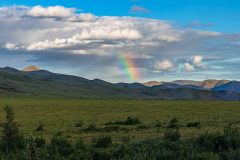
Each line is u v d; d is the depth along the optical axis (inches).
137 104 5290.4
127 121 1918.1
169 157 698.2
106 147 902.4
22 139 809.5
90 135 1310.3
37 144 855.7
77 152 717.9
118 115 2763.3
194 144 826.8
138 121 1936.5
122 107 4266.7
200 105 4837.6
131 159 677.3
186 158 689.0
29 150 702.5
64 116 2716.5
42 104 5359.3
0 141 788.6
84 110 3644.2
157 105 4845.0
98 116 2674.7
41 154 687.1
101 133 1382.9
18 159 671.8
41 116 2719.0
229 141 822.5
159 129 1492.4
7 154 698.8
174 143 821.9
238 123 1836.9
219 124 1740.9
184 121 2003.0
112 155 730.8
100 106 4601.4
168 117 2443.4
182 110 3452.3
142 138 1160.8
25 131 1540.4
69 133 1421.0
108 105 4933.6
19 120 2271.2
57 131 1504.7
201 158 684.7
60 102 6358.3
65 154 727.1
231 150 741.9
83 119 2361.0
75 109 3860.7
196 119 2203.5
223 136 852.6
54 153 716.7
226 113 2906.0
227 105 4847.4
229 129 919.7
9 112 816.3
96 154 730.2
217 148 810.2
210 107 4138.8
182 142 852.6
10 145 776.3
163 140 908.6
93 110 3629.4
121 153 732.0
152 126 1665.8
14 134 801.6
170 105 4845.0
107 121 2156.7
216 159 685.3
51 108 4114.2
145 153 716.0
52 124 1957.4
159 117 2455.7
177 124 1734.7
